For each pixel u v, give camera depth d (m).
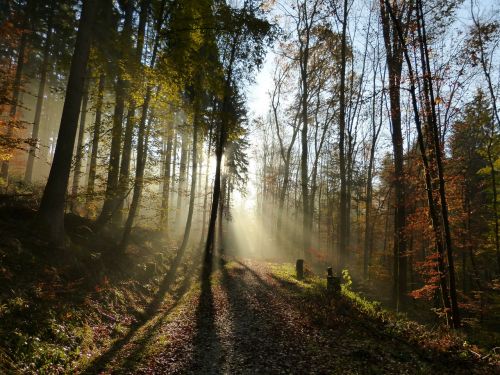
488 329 18.95
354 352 7.41
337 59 23.86
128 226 14.18
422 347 7.88
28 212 11.10
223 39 17.61
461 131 20.66
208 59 16.41
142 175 14.34
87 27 11.38
